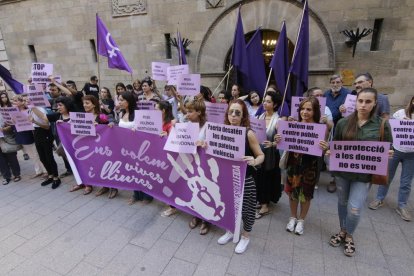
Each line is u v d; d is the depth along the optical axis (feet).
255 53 13.51
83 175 12.13
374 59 17.75
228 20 20.83
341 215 7.97
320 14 18.10
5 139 13.42
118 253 8.08
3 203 11.71
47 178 14.23
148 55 24.34
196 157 8.41
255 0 19.70
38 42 28.71
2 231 9.50
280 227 9.23
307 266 7.30
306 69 11.53
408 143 8.90
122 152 10.77
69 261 7.80
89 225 9.70
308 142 7.59
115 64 14.30
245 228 7.88
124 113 11.61
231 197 7.78
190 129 8.29
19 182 14.15
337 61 18.49
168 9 22.48
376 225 9.21
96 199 11.81
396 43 17.15
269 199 9.90
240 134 6.94
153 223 9.71
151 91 16.48
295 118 9.93
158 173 9.92
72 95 14.29
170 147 8.79
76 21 26.25
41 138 12.62
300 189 8.28
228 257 7.75
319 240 8.44
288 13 19.08
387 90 18.04
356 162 6.95
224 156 7.43
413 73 17.34
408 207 10.40
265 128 9.06
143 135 9.94
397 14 16.71
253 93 11.84
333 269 7.15
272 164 9.30
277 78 11.88
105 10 24.58
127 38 24.53
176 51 23.27
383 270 7.07
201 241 8.57
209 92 14.48
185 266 7.45
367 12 17.16
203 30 21.89
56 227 9.63
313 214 10.05
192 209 9.11
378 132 6.67
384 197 10.22
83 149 11.73
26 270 7.48
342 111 11.03
